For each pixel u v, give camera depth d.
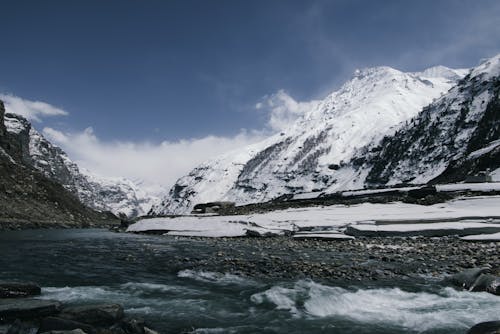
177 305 13.56
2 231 56.69
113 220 143.38
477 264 19.94
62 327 10.02
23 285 14.17
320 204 58.25
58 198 106.06
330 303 13.57
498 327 9.49
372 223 37.97
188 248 30.78
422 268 19.84
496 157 92.75
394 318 12.23
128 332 10.21
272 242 34.31
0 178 88.06
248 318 12.24
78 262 22.98
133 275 18.97
